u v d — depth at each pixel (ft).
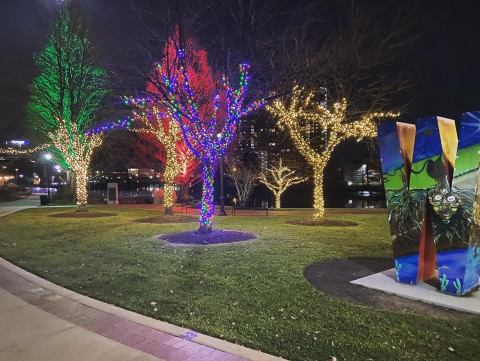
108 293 21.83
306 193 151.23
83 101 74.13
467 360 13.75
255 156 113.80
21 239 42.04
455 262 20.34
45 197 106.83
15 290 22.80
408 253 22.20
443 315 17.85
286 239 38.01
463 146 20.06
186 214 66.64
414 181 21.70
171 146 61.72
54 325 17.51
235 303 19.77
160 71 39.93
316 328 16.58
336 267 26.71
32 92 86.58
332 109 54.49
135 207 86.69
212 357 14.15
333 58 47.44
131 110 61.46
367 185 161.17
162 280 24.18
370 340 15.37
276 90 41.81
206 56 45.39
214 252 31.96
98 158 126.41
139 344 15.40
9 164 214.28
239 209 78.79
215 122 41.04
